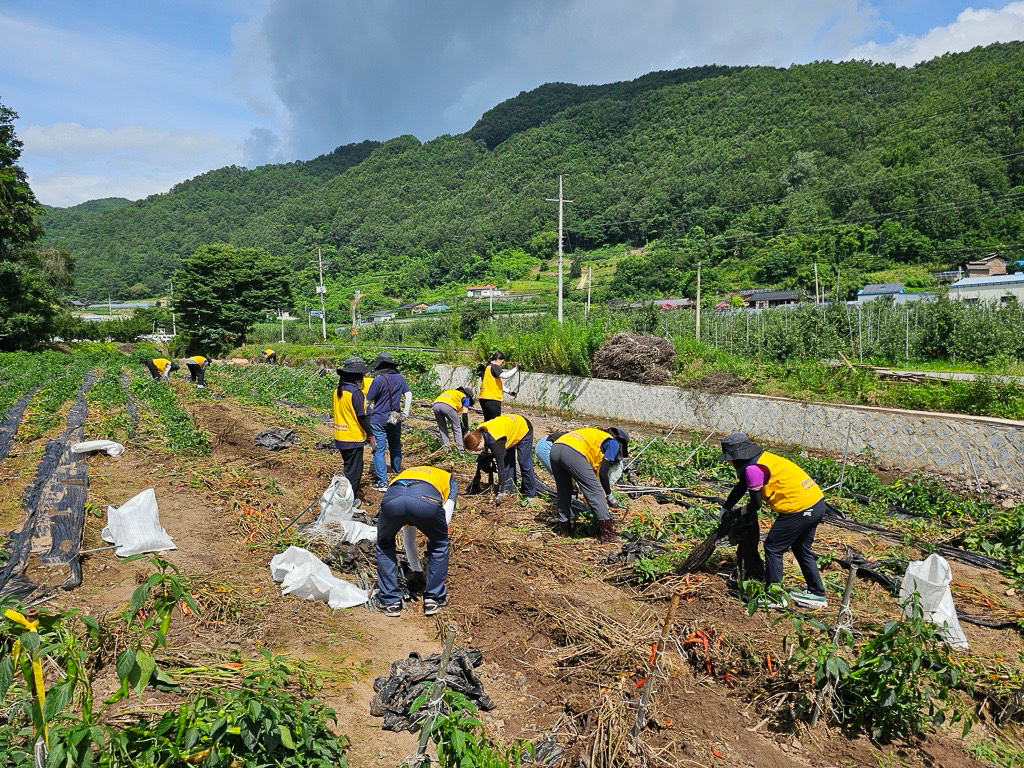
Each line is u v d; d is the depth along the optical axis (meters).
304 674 4.20
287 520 7.30
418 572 6.00
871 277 55.25
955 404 11.00
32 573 5.49
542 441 7.56
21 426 13.28
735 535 5.51
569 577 5.94
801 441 12.60
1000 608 5.61
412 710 3.29
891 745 3.82
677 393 15.20
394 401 8.88
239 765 2.99
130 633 4.39
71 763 2.57
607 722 3.77
